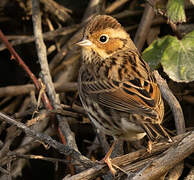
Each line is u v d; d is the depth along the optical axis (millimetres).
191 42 10523
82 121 11023
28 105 11750
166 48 10492
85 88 9375
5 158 9844
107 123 8852
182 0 10148
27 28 13102
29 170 11742
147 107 8250
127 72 9094
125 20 12656
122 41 9727
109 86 8992
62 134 10234
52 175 11883
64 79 12000
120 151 9891
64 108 10961
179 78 10164
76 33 12148
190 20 11836
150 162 8391
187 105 11320
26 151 11047
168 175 9312
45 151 11641
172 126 11047
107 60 9531
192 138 8594
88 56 9664
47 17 12852
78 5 13133
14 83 12719
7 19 13102
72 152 9039
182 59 10344
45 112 10312
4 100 12000
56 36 12539
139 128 8297
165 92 10188
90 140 11398
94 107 9148
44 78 11031
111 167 8602
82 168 9703
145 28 11727
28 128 9203
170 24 11086
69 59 12133
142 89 8656
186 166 10461
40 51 11492
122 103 8570
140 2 12766
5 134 11383
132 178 8227
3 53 12742
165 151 8609
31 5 13016
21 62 10945
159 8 10672
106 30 9586
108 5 13016
